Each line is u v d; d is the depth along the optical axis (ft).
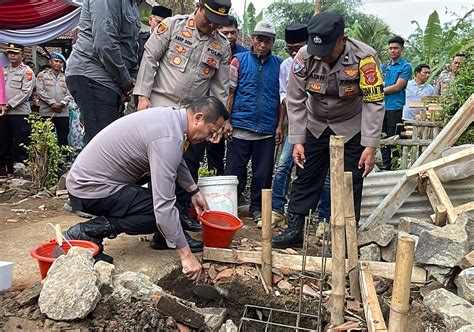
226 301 11.57
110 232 10.66
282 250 13.11
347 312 10.08
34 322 7.97
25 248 12.03
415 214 14.06
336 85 12.25
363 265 10.68
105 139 10.22
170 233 9.57
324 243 10.58
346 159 13.08
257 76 16.07
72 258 8.41
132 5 14.01
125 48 14.06
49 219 15.10
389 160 23.32
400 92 25.32
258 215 16.42
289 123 13.11
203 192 13.34
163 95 12.73
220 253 12.09
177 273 11.23
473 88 19.02
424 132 20.11
